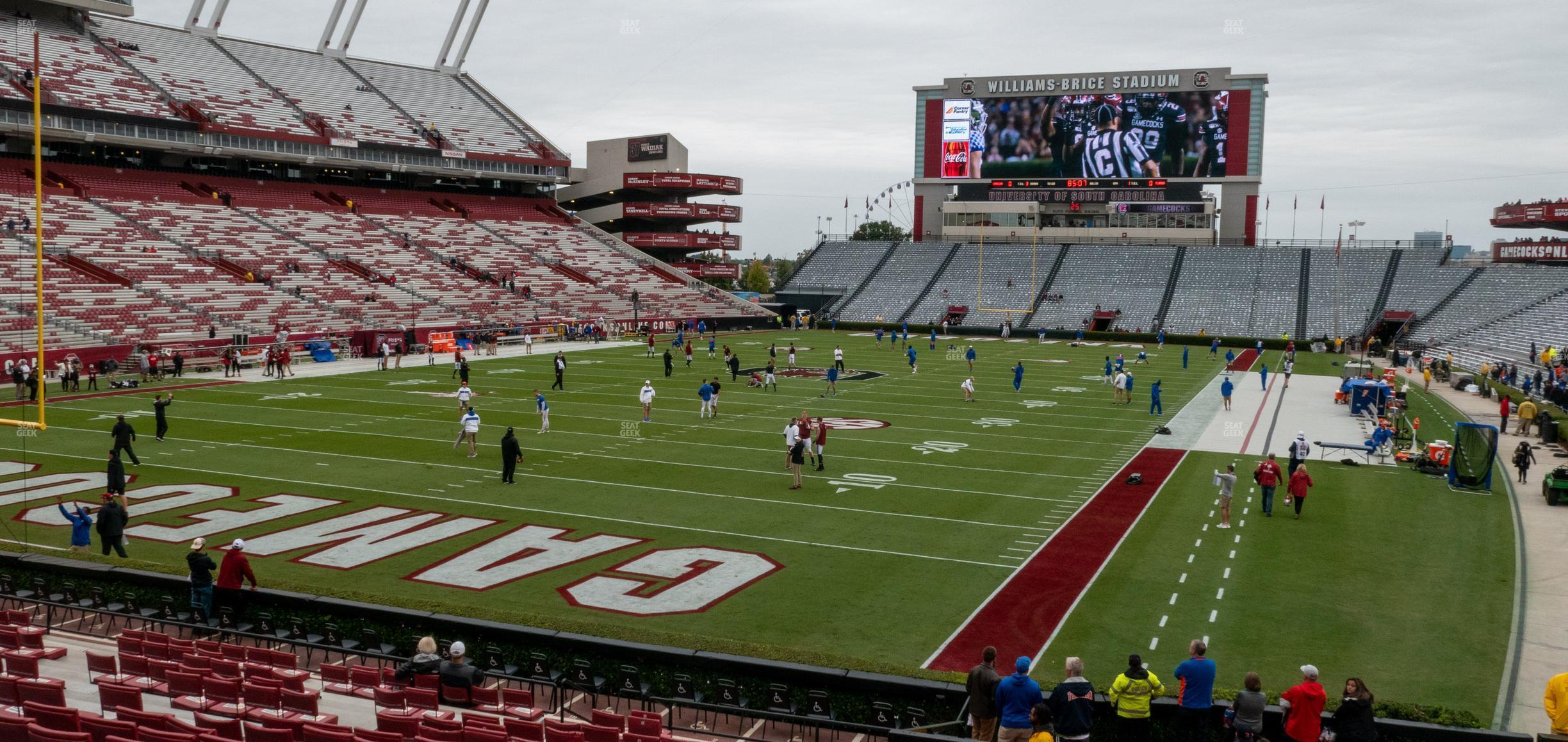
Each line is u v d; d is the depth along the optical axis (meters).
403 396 40.03
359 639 13.98
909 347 51.88
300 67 79.38
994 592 17.36
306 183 74.69
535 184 91.31
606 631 13.57
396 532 20.61
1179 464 28.73
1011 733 10.62
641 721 10.89
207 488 24.14
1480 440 26.00
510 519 21.72
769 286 150.38
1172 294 80.75
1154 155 83.69
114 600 15.38
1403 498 24.89
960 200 93.25
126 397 38.84
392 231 72.75
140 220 60.34
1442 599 17.23
